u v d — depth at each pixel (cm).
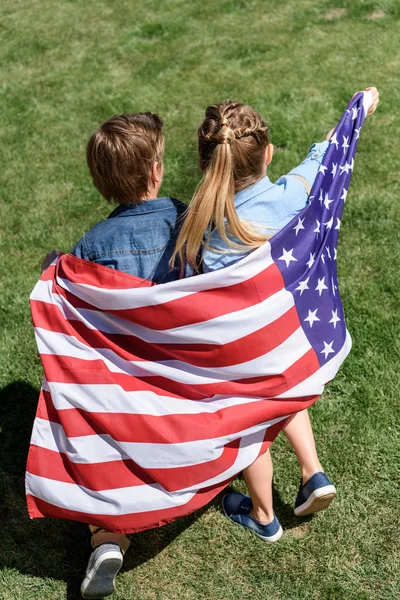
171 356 228
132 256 220
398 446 285
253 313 217
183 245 219
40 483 234
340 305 246
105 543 236
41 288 235
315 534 259
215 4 730
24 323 363
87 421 228
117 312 222
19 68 642
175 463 223
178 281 211
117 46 664
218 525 267
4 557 263
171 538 265
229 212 209
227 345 220
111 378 227
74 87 599
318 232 228
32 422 315
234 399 230
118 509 228
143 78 601
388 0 679
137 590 250
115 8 750
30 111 568
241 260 211
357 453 284
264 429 238
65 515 234
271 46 627
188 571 254
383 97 523
